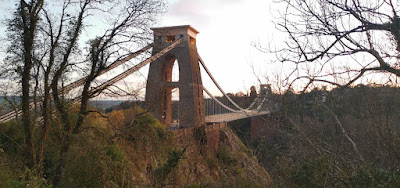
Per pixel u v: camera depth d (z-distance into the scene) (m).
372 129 4.31
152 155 14.13
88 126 10.84
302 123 4.88
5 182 5.89
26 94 8.04
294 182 5.90
